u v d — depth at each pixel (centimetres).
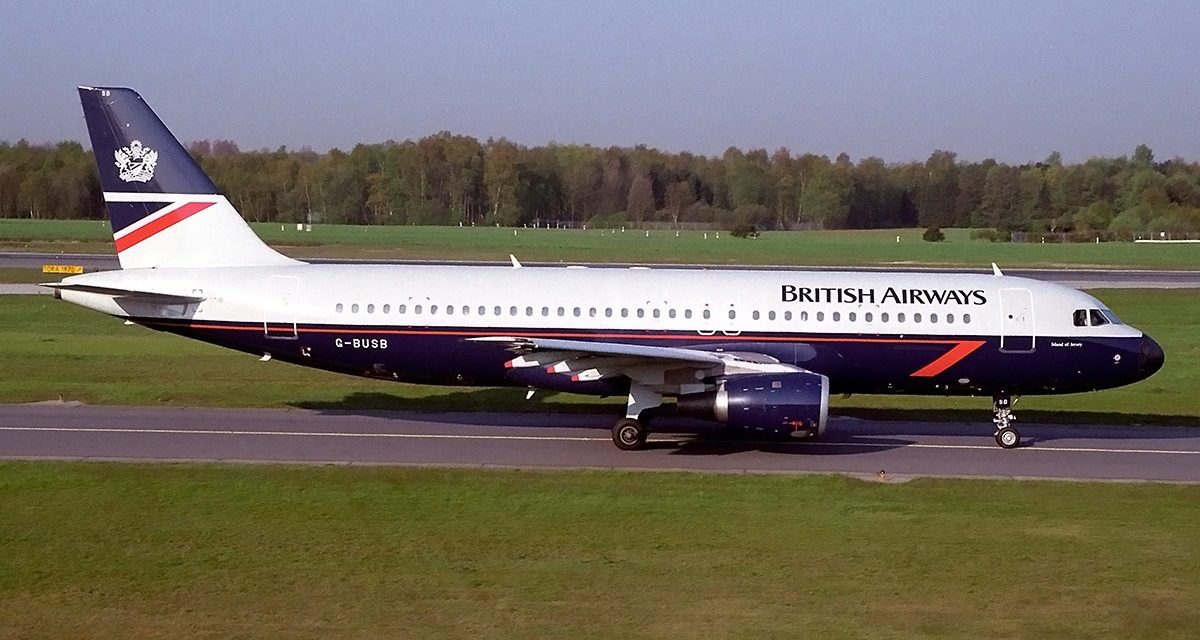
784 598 2983
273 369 6881
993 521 3734
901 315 5050
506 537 3475
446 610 2861
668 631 2742
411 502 3859
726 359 4747
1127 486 4247
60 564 3178
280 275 5128
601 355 4706
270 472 4253
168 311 5122
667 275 5222
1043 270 15838
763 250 19962
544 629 2744
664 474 4334
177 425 5153
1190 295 12088
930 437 5203
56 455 4509
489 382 5144
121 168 5162
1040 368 5059
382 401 5847
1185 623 2850
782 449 4875
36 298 10350
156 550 3309
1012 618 2867
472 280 5162
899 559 3319
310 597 2944
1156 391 6600
